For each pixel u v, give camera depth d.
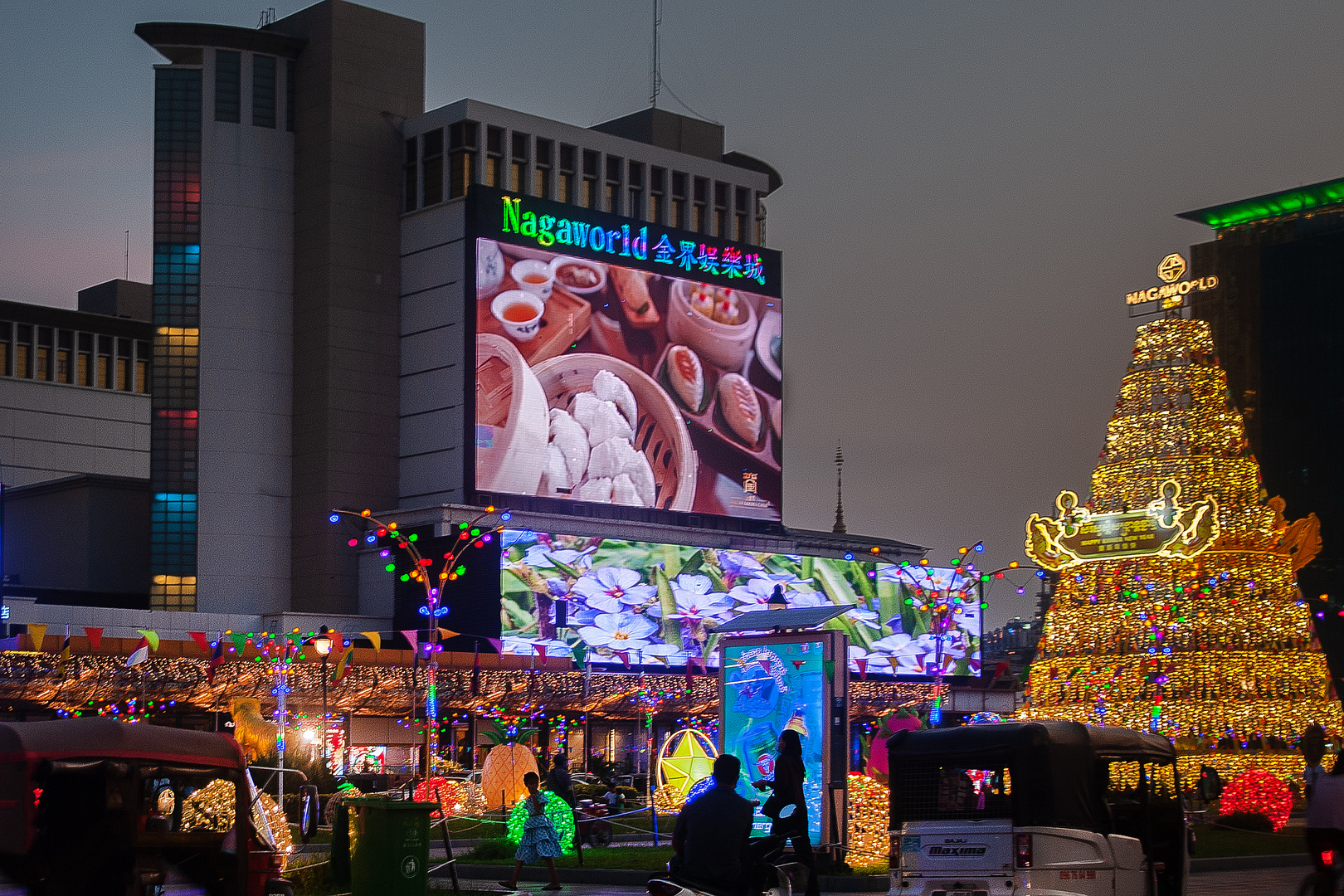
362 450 97.31
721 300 104.12
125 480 98.44
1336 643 153.00
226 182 98.69
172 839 15.03
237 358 97.44
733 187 111.75
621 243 99.88
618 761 83.56
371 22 101.31
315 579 95.19
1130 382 40.75
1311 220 163.25
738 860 15.93
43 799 14.20
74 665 61.09
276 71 100.62
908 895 17.91
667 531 97.31
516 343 94.62
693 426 101.50
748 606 94.38
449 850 23.38
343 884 22.59
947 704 98.06
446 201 97.62
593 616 88.12
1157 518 38.75
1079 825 17.38
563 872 27.48
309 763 47.28
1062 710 39.97
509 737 65.94
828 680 27.72
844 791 27.22
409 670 71.88
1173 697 38.41
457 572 52.62
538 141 101.69
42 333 117.75
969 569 56.31
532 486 93.94
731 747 28.97
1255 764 38.38
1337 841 18.47
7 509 102.81
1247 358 164.75
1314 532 40.59
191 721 68.44
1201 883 26.59
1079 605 40.78
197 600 94.44
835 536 108.62
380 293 99.31
